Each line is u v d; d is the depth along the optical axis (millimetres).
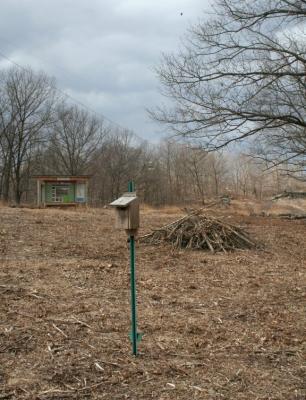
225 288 7832
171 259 10367
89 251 10953
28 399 3799
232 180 73062
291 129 19016
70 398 3842
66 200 27812
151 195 63062
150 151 64688
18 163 49906
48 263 9320
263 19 16859
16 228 13875
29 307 6203
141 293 7227
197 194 66250
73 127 66375
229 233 12383
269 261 10812
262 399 3924
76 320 5742
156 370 4410
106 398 3857
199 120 17625
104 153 61469
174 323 5805
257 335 5461
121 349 4891
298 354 4914
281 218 24703
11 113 49469
